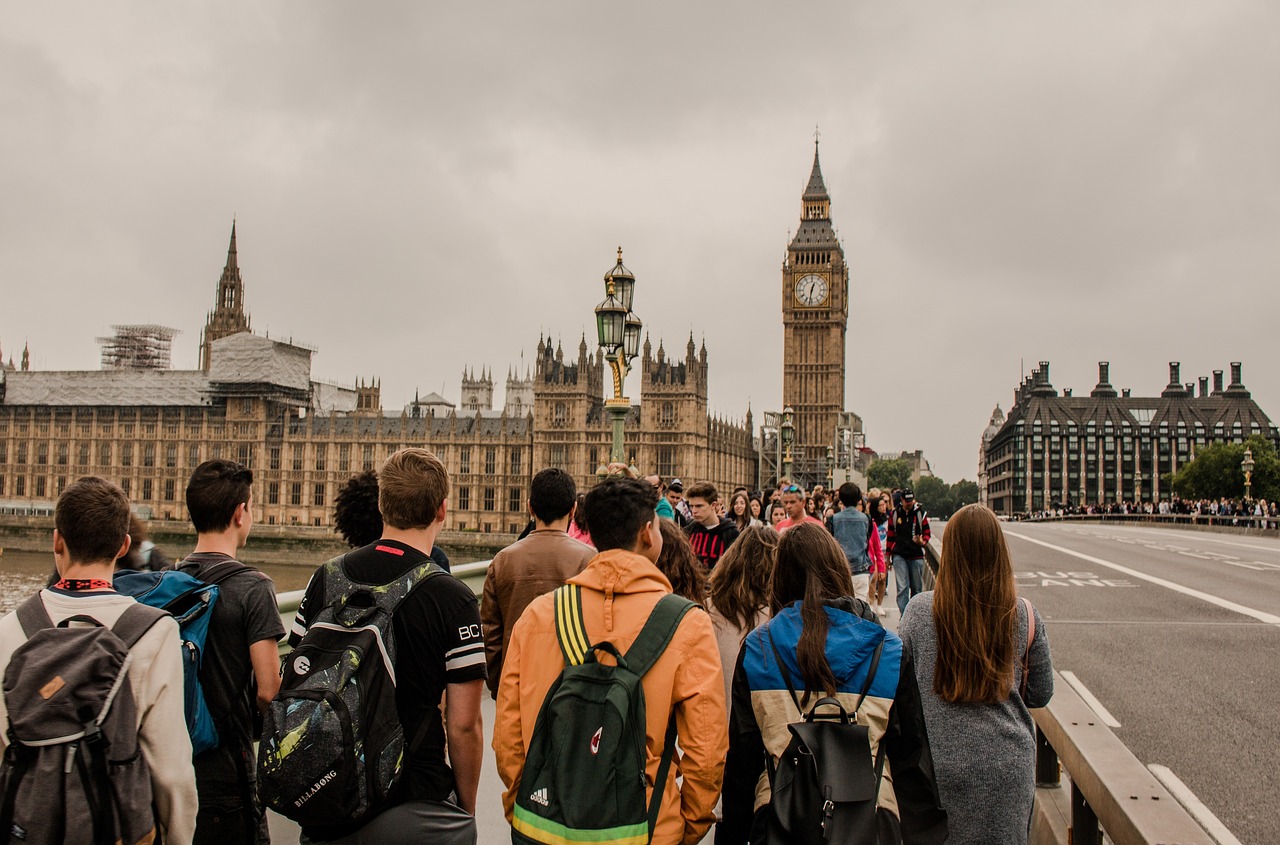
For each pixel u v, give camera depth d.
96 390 185.12
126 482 182.12
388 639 6.39
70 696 5.54
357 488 8.71
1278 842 9.03
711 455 167.88
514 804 6.12
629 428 157.12
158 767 5.89
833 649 6.18
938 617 6.74
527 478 158.25
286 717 5.97
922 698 6.80
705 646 6.08
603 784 5.58
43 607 6.04
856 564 19.91
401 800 6.43
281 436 172.12
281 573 148.00
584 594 6.24
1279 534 61.47
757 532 9.32
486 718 13.78
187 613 6.91
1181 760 11.51
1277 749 11.93
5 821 5.43
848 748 5.83
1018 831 6.61
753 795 6.44
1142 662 17.20
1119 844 5.84
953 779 6.61
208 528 7.57
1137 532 70.19
